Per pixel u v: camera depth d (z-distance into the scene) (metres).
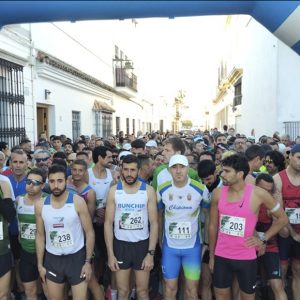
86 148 7.85
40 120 12.39
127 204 3.90
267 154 4.91
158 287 4.78
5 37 8.98
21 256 4.14
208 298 4.32
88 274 3.81
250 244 3.45
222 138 10.08
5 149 6.86
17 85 9.77
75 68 14.62
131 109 31.14
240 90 23.33
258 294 4.57
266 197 3.43
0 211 3.85
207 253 4.20
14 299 4.58
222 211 3.50
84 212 3.78
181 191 3.92
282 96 13.48
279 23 3.89
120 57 26.03
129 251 3.94
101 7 4.12
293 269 4.27
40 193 4.08
